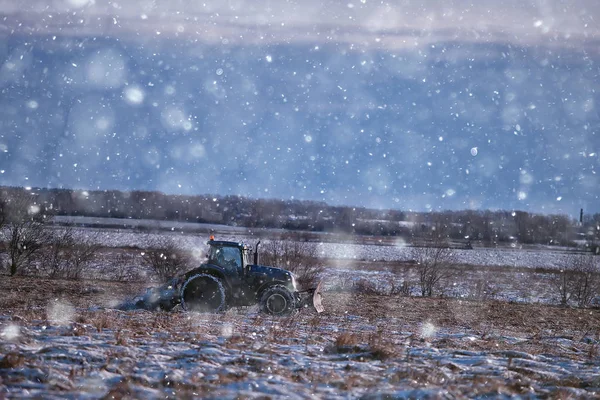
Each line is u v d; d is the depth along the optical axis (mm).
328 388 30188
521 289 128750
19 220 110062
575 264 121625
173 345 39812
